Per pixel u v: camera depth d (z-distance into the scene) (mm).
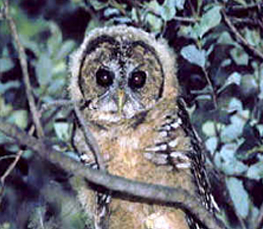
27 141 6305
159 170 9664
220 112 10531
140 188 6805
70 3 12523
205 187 9898
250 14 11203
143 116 9930
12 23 7715
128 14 11492
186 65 11289
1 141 10188
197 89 11258
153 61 10250
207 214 7387
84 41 10477
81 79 10344
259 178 10109
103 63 10273
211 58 11234
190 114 10758
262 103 10742
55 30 11117
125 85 10109
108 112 10031
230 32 11188
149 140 9719
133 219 9586
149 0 11773
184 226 9461
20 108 11438
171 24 11164
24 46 11211
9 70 11688
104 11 11648
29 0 12297
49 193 9547
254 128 10414
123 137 9758
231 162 10180
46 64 10789
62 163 6449
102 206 9609
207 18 10180
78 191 9680
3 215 10523
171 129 9797
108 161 9758
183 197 7191
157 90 10164
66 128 10547
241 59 11086
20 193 10688
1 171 10961
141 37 10336
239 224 10453
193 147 9836
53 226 9172
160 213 9469
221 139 10391
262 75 10859
